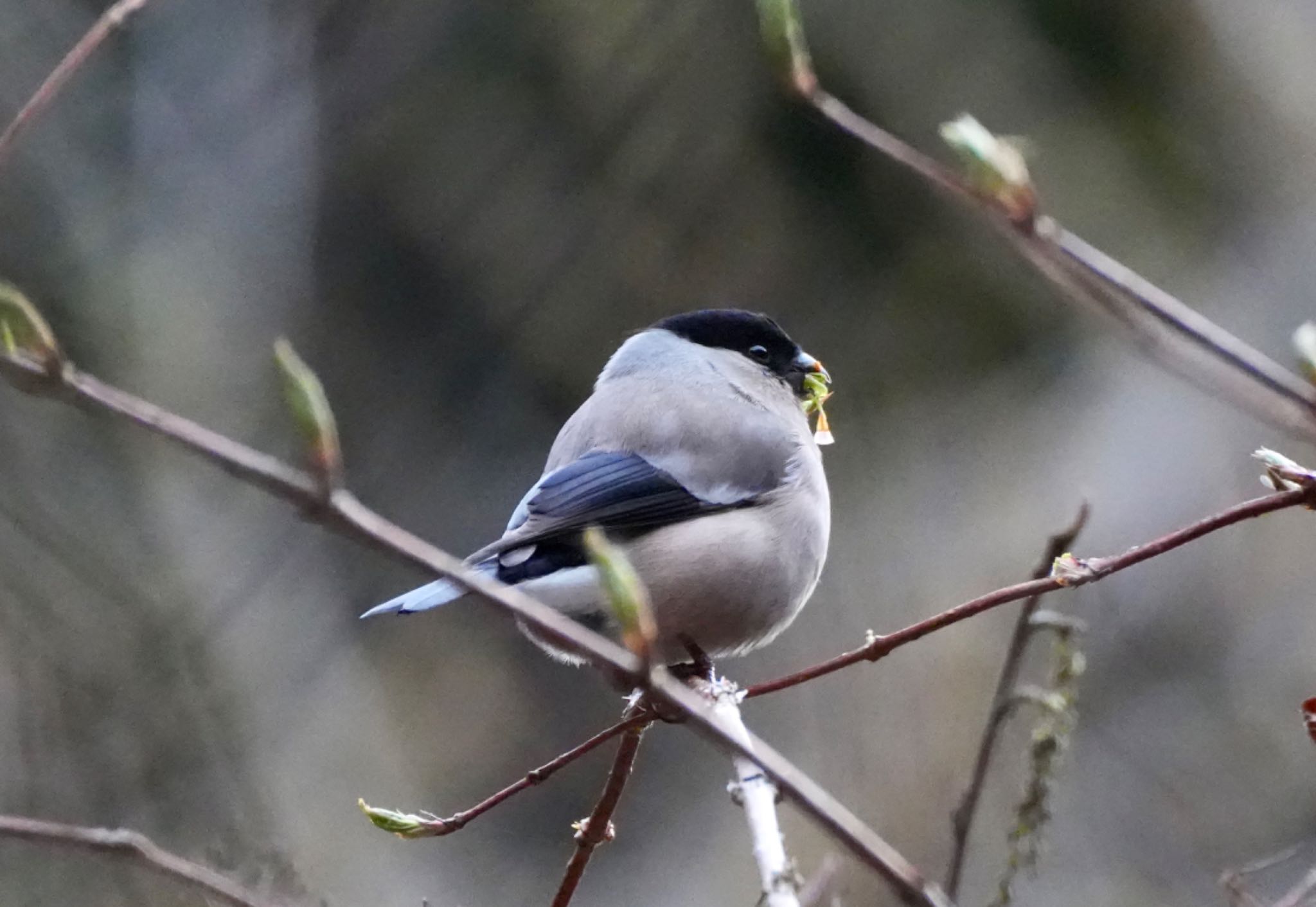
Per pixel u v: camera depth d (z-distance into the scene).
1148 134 11.98
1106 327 4.46
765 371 7.71
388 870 11.27
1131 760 11.03
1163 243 11.93
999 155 3.49
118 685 10.43
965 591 11.73
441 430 12.73
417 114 11.99
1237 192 12.02
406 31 11.84
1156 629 11.56
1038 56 11.77
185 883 4.67
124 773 10.15
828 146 11.85
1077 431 12.28
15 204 11.35
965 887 10.08
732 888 11.82
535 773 4.96
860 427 12.48
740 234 12.23
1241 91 11.98
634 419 7.10
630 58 11.81
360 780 11.60
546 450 12.83
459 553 12.52
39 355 2.88
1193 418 12.10
